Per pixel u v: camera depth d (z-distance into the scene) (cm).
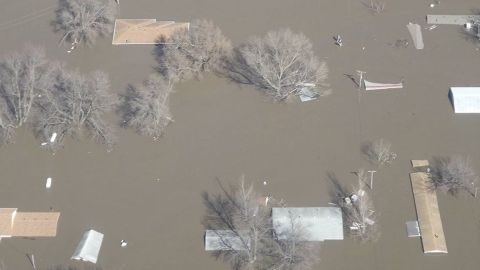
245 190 9394
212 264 8762
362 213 8931
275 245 8756
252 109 10606
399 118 10319
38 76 10706
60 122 10156
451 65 11000
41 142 10238
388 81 10812
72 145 10188
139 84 10962
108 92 10788
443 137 10025
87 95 10225
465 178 9281
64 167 9938
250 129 10331
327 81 10875
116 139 10200
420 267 8650
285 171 9744
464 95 10362
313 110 10519
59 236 9125
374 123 10275
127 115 10519
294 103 10625
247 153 10006
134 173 9838
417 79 10831
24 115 10388
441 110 10381
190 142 10188
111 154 10075
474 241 8838
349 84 10825
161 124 10250
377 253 8806
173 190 9600
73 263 8825
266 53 10688
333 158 9862
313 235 8962
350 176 9631
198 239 9038
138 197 9544
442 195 9338
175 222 9238
